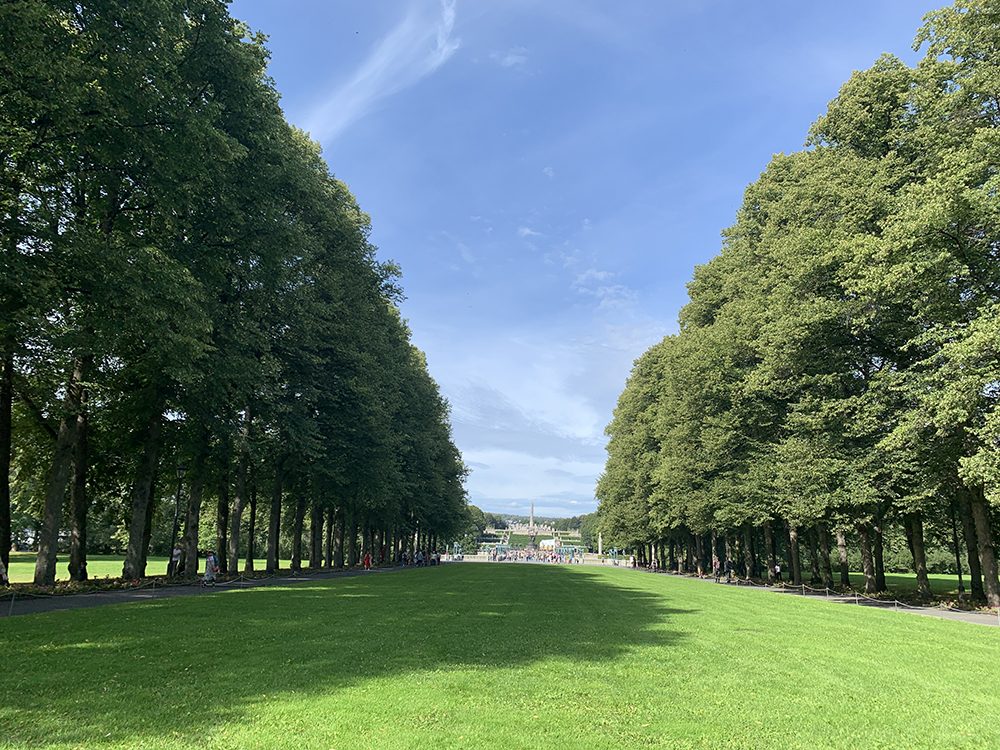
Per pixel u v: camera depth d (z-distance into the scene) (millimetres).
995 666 12859
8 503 24359
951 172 23359
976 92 24844
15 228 17062
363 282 39656
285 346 33000
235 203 24797
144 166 20656
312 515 50438
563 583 35625
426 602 21703
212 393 27000
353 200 43656
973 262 23906
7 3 14766
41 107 16297
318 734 6965
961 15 25438
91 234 18547
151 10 18031
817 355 32344
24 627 13750
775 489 36562
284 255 27516
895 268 23969
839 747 7375
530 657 11820
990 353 20875
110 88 18000
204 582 27703
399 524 74438
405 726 7340
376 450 40500
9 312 17734
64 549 76188
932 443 26062
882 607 28750
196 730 6996
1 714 7375
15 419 28984
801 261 32312
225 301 28359
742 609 23281
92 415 27797
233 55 23344
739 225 47906
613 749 6922
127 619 15336
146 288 18781
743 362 42000
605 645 13500
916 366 28031
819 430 31719
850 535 49656
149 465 27875
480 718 7758
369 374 39969
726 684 10219
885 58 33375
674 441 50625
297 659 10906
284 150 27844
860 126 33781
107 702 7973
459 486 95500
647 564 90375
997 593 27781
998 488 20656
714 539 54469
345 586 29016
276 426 34062
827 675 11281
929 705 9398
